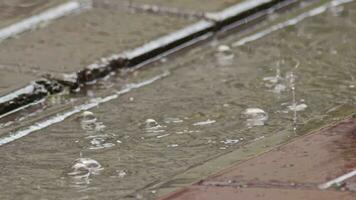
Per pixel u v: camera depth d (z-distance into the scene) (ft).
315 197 23.24
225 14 37.63
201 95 30.89
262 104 29.84
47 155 27.07
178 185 24.59
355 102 29.58
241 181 24.36
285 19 37.91
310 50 34.35
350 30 36.09
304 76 31.94
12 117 29.89
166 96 31.01
